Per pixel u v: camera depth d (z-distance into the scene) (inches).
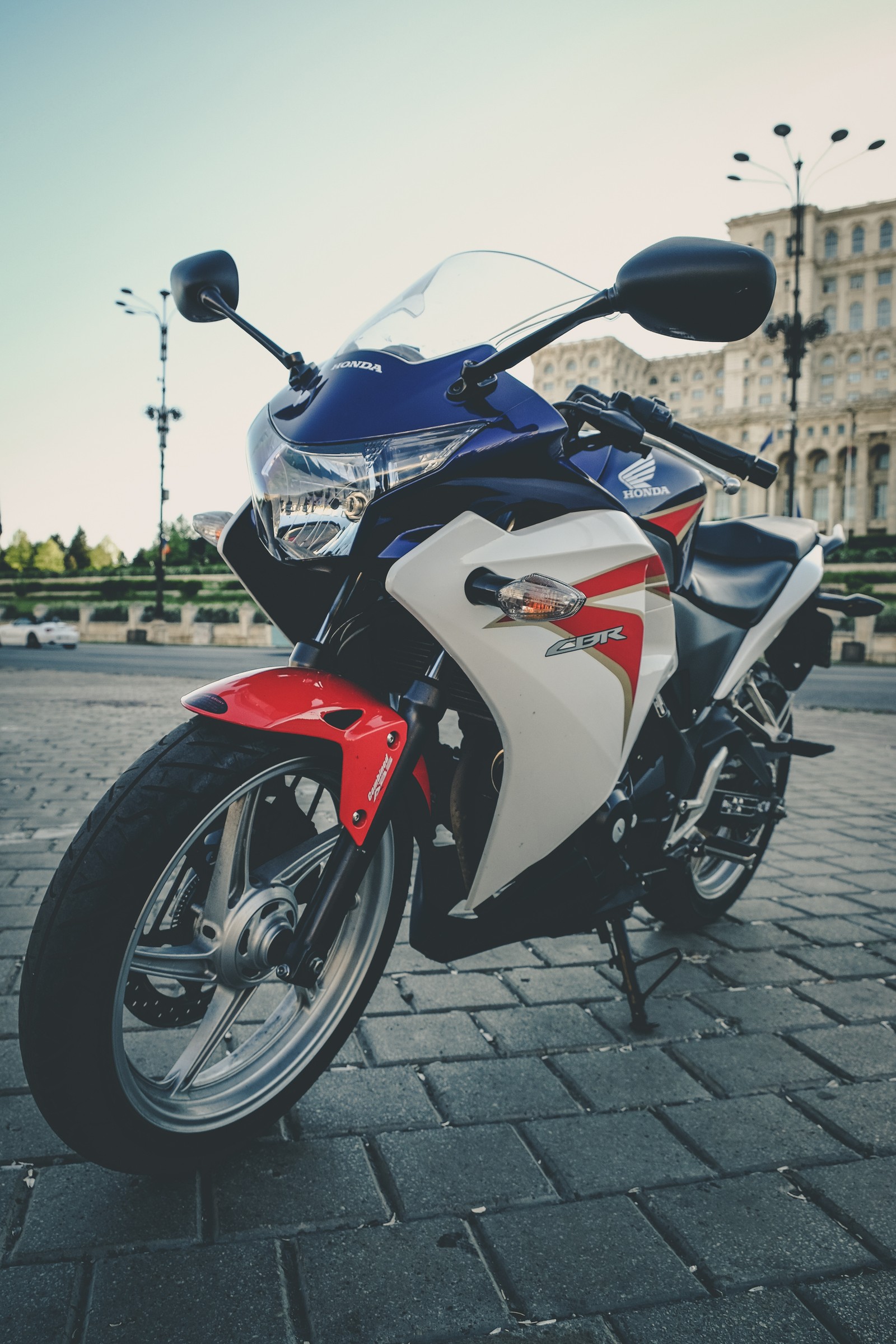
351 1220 59.1
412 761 65.3
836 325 3993.6
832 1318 52.1
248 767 58.7
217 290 78.3
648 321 59.2
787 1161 67.4
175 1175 61.1
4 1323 49.6
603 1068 80.5
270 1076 67.4
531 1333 50.4
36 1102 54.6
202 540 82.0
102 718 313.6
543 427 66.2
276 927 61.7
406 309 73.0
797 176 906.1
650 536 86.7
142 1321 50.1
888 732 317.7
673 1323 51.5
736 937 114.3
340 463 61.6
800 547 111.9
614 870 77.9
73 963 53.6
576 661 69.3
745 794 106.1
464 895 73.4
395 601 66.7
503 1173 64.8
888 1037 87.8
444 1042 84.7
